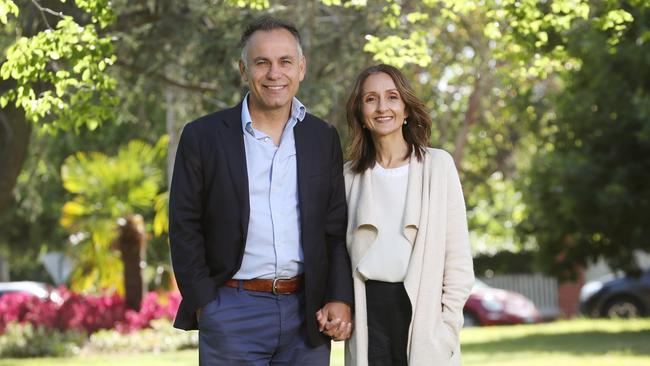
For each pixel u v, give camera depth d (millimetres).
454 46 17344
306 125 5023
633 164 16484
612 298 22578
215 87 13703
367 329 5012
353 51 13586
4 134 12344
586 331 16750
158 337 16891
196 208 4922
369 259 5008
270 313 4898
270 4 12547
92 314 17844
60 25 7074
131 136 24547
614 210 16406
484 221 29203
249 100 5016
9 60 7020
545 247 18766
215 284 4910
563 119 17219
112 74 12898
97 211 19078
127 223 18484
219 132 4930
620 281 22547
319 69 13828
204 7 12461
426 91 18469
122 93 14031
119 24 12250
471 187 27078
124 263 18453
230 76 13562
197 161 4914
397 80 5109
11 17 10125
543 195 17594
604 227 17125
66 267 30359
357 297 5016
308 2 13328
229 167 4875
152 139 24594
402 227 5027
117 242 18453
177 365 12977
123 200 18969
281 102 4887
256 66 4879
